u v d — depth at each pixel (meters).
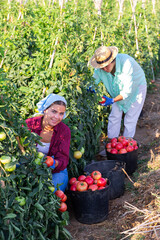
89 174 3.44
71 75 3.68
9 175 2.33
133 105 4.66
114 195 3.60
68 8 4.41
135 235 2.82
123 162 3.76
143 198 3.36
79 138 3.58
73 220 3.34
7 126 2.27
